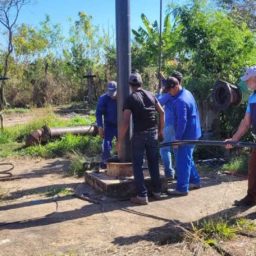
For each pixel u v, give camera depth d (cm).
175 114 500
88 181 557
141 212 449
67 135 900
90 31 2308
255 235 382
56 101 2117
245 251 350
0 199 520
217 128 729
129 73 525
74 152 759
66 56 2298
